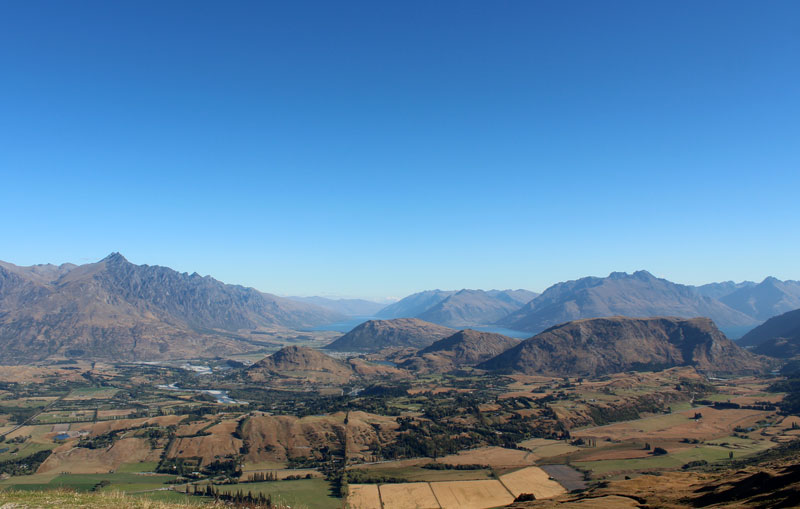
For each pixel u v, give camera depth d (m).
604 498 72.12
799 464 57.06
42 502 46.22
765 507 44.66
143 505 49.34
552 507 68.94
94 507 46.00
